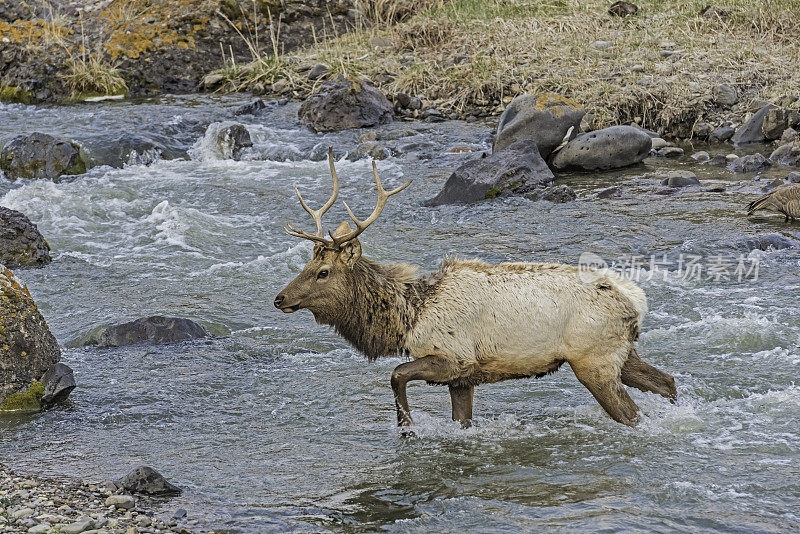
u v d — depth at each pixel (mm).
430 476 23000
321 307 24828
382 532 20234
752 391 27453
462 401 25688
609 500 21312
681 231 42344
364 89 65688
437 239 42969
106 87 75250
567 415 26391
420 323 24406
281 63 76375
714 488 21641
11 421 26953
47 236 45625
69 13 86125
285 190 52406
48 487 22359
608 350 24297
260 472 23422
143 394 28562
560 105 55688
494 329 24172
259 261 41250
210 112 68750
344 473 23297
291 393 28562
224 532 20219
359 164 57219
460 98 67375
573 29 73938
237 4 82625
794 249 39562
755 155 52750
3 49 78062
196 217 47344
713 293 35094
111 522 20250
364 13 85312
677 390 27500
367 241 42906
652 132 58750
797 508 20625
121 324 33219
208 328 34094
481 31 76688
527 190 49875
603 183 51281
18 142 56344
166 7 83062
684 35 69875
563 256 39625
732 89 61125
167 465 23875
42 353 28359
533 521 20469
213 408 27609
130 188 52906
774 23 70000
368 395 28297
